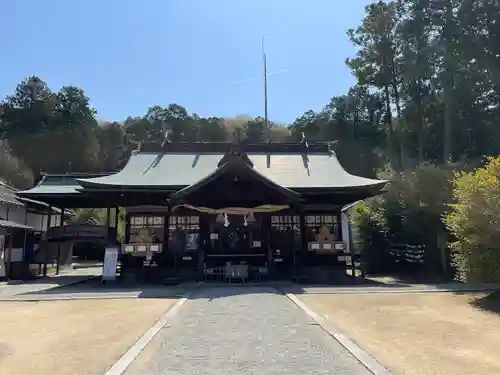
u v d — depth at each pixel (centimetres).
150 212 2131
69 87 6738
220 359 635
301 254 2081
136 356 654
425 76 3844
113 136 6919
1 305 1248
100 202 2592
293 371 576
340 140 6041
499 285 1564
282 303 1188
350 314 1011
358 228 2573
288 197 1891
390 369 584
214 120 7638
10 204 2550
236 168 1878
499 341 749
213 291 1499
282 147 2633
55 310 1136
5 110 6347
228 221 2042
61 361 639
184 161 2409
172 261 2056
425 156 4216
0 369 603
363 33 4091
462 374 564
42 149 6131
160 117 7725
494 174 1264
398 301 1216
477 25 3366
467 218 1256
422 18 3522
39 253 2575
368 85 4334
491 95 3816
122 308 1148
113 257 1952
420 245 2316
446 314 1011
